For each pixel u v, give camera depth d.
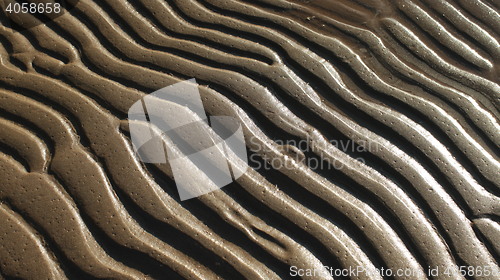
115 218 2.29
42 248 2.20
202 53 2.93
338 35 3.13
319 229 2.37
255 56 2.95
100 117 2.59
